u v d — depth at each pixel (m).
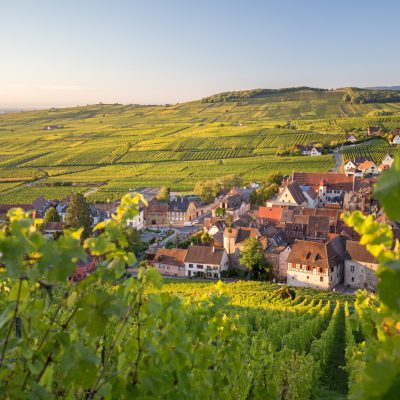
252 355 14.05
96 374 5.65
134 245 81.81
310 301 54.88
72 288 5.80
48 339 5.62
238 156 188.00
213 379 8.88
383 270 3.41
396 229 53.62
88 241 5.66
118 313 5.57
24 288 5.33
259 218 89.75
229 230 76.88
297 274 65.38
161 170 174.88
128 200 6.05
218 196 128.75
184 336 7.50
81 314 5.53
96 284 5.69
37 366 5.55
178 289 60.38
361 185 113.19
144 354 7.06
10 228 4.81
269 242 72.75
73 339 6.21
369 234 5.84
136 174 170.62
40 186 157.38
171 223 115.75
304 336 35.16
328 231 77.31
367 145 183.12
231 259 75.00
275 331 32.66
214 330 9.63
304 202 108.56
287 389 18.44
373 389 3.30
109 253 5.75
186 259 73.50
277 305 48.69
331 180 117.56
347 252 66.06
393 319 6.36
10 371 5.78
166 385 7.15
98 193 143.12
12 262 4.71
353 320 8.75
